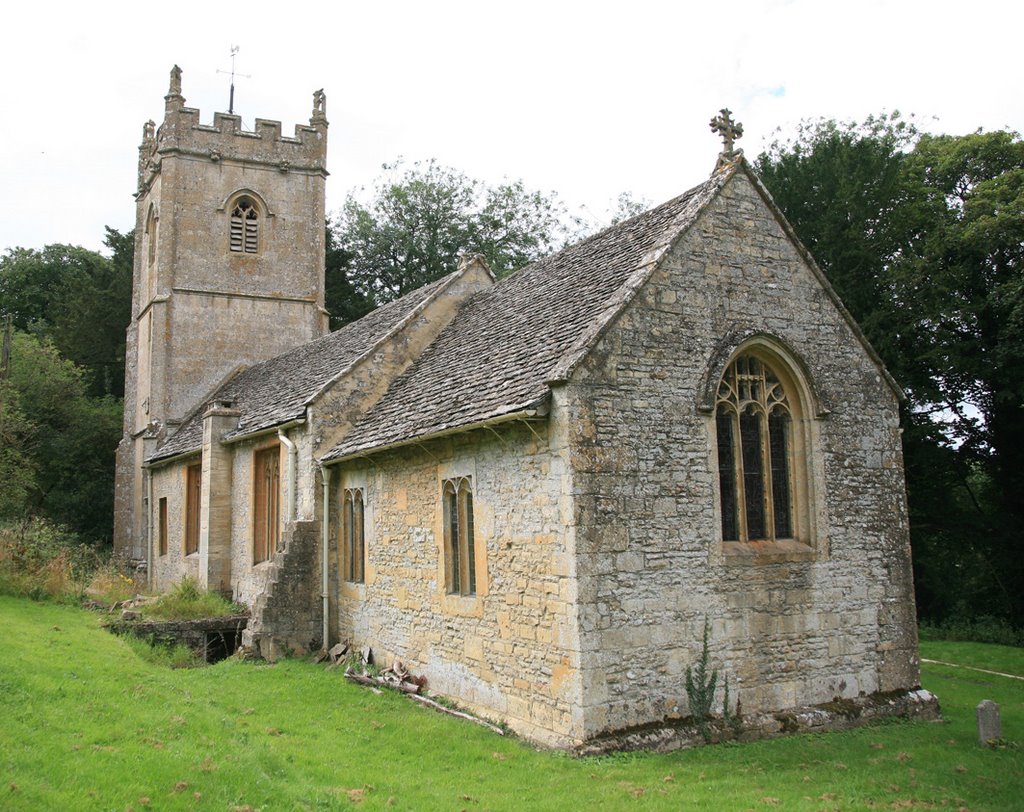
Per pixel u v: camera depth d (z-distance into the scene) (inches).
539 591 455.5
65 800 271.7
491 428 494.3
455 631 529.0
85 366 1652.3
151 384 1111.0
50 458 1392.7
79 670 446.0
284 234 1197.7
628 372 465.4
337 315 1737.2
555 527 445.7
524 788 370.9
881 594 542.9
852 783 392.5
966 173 1186.0
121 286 1713.8
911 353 1086.4
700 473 481.4
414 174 1877.5
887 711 526.9
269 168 1195.3
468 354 635.5
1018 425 1061.8
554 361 475.2
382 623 615.8
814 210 1146.0
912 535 1133.7
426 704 525.3
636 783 379.2
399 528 599.8
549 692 443.8
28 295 2005.4
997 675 775.7
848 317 559.8
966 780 403.2
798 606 506.9
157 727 362.6
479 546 506.3
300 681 584.4
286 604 674.8
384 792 358.6
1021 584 1101.1
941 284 1040.8
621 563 445.7
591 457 444.8
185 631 700.0
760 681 485.4
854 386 556.7
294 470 714.2
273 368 1042.1
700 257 506.0
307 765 390.3
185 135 1152.2
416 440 543.8
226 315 1153.4
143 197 1272.1
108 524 1486.2
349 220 1863.9
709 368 494.9
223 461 864.9
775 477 530.6
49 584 743.7
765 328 522.0
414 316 747.4
